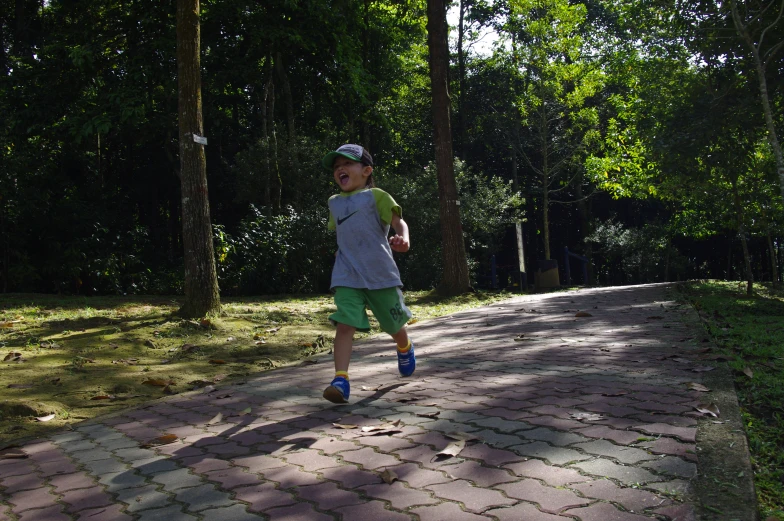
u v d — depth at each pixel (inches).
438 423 131.0
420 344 267.1
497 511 84.7
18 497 102.7
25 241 598.2
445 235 591.5
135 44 687.7
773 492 93.9
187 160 336.8
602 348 221.8
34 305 421.1
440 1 596.7
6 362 224.8
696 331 251.9
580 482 93.0
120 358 241.0
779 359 190.7
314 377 198.5
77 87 674.2
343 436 126.1
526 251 1529.3
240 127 973.8
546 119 1150.3
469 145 1344.7
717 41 484.1
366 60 1000.9
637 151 732.7
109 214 701.9
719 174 589.9
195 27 340.2
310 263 625.9
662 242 1242.6
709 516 79.7
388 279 152.6
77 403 176.9
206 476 107.3
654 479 92.4
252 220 634.2
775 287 748.0
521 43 1197.7
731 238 1325.0
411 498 91.3
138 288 650.2
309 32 737.6
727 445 105.1
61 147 711.7
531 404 142.6
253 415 151.6
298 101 944.9
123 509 94.6
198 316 331.0
